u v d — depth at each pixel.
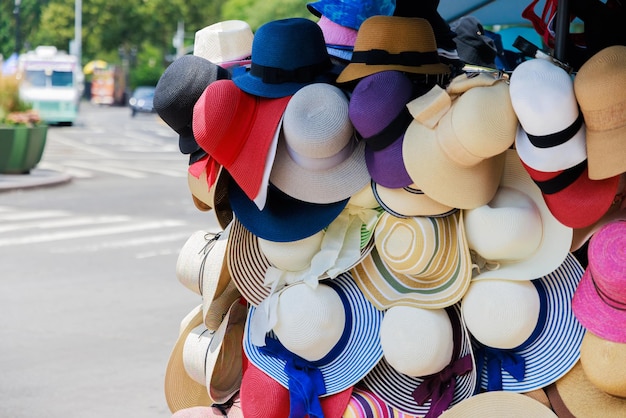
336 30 3.21
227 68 3.40
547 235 2.66
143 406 5.13
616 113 2.27
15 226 11.72
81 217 12.62
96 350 6.16
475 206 2.61
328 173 2.82
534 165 2.39
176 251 10.00
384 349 2.80
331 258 2.87
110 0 61.06
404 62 2.72
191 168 3.13
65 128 34.94
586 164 2.44
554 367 2.67
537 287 2.70
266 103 2.81
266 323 2.94
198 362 3.35
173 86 3.04
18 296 7.71
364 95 2.61
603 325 2.48
